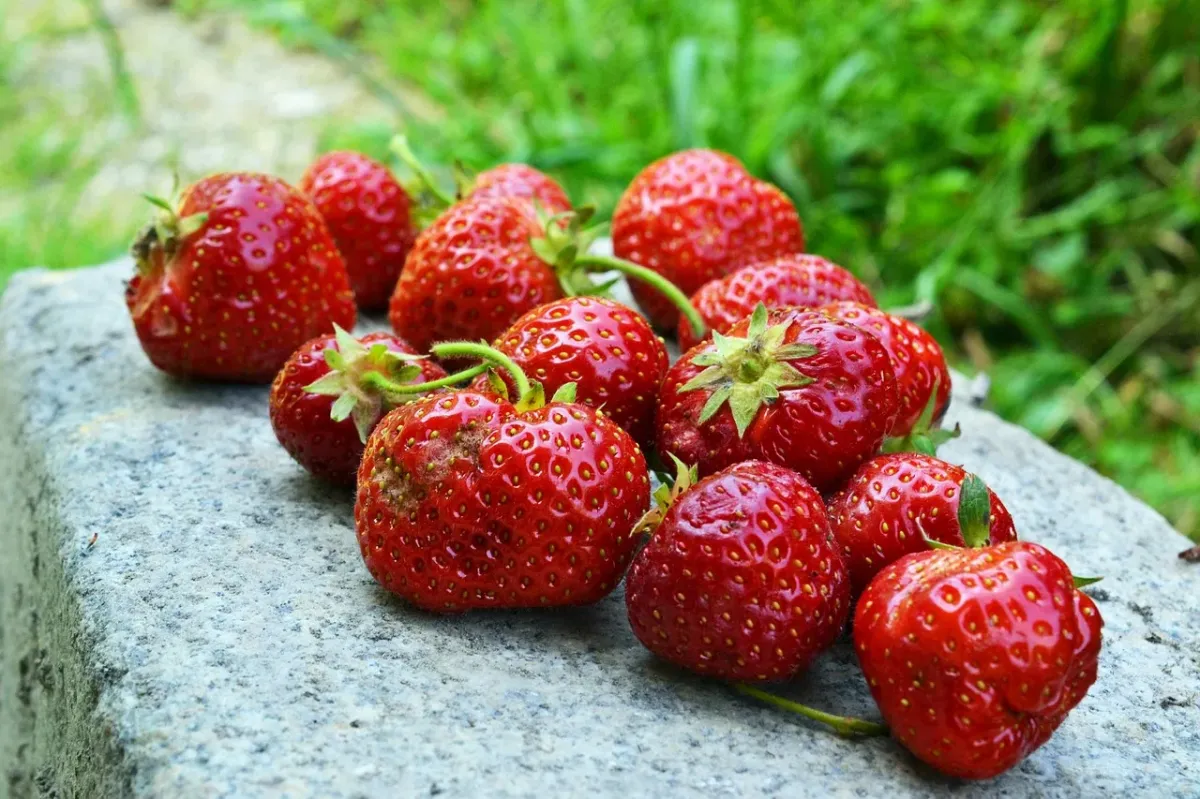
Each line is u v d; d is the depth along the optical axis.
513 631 0.42
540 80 0.93
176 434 0.48
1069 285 0.79
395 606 0.42
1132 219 0.81
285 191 0.49
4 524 0.51
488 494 0.40
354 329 0.54
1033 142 0.83
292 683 0.40
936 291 0.77
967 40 0.86
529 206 0.49
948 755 0.38
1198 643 0.44
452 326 0.48
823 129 0.81
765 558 0.39
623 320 0.44
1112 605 0.45
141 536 0.44
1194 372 0.78
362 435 0.43
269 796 0.37
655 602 0.40
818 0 0.86
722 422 0.42
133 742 0.39
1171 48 0.81
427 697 0.40
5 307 0.56
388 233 0.53
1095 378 0.75
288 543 0.44
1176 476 0.72
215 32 1.17
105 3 1.23
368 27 1.12
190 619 0.41
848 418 0.41
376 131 0.91
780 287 0.48
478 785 0.38
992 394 0.75
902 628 0.38
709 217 0.52
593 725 0.39
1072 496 0.50
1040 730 0.38
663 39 0.89
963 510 0.40
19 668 0.48
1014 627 0.37
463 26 1.07
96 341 0.53
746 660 0.39
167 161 0.95
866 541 0.41
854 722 0.40
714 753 0.39
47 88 1.07
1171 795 0.40
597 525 0.41
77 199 0.90
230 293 0.48
